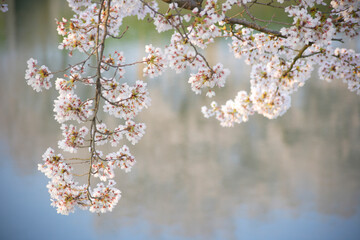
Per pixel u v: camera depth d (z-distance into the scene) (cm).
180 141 1502
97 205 329
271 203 1044
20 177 1212
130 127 328
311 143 1444
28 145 1445
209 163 1292
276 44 377
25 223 980
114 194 332
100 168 333
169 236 902
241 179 1191
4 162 1303
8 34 3531
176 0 303
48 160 316
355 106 1830
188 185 1153
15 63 2614
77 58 2558
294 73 398
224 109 407
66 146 317
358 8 328
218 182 1154
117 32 346
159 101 1972
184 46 327
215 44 3061
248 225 962
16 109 1862
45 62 2491
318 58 406
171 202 1070
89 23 335
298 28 302
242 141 1494
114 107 319
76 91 1972
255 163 1299
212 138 1529
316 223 964
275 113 400
